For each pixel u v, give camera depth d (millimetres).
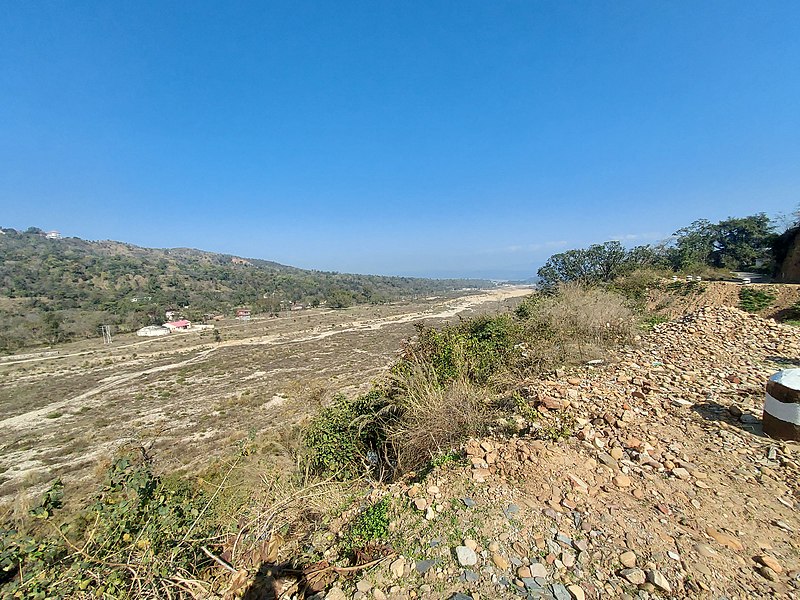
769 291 11258
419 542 2408
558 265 18969
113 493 2994
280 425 10703
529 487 2840
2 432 24484
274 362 42062
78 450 19891
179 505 3061
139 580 2252
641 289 13586
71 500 8789
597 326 7707
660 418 3986
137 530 2688
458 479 3047
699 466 3109
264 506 3236
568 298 8992
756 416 3906
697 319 8633
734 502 2658
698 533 2357
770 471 3000
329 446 4820
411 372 5262
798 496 2697
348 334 60781
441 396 4336
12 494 14656
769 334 7254
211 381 35031
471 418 4012
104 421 25109
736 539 2309
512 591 1971
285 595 2191
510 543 2307
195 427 21781
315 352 46969
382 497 3092
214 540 2842
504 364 5996
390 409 5031
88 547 2568
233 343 56500
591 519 2475
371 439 5031
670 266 19562
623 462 3166
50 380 38344
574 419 3951
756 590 1936
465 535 2400
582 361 6426
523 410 4223
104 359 47438
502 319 7551
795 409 3342
